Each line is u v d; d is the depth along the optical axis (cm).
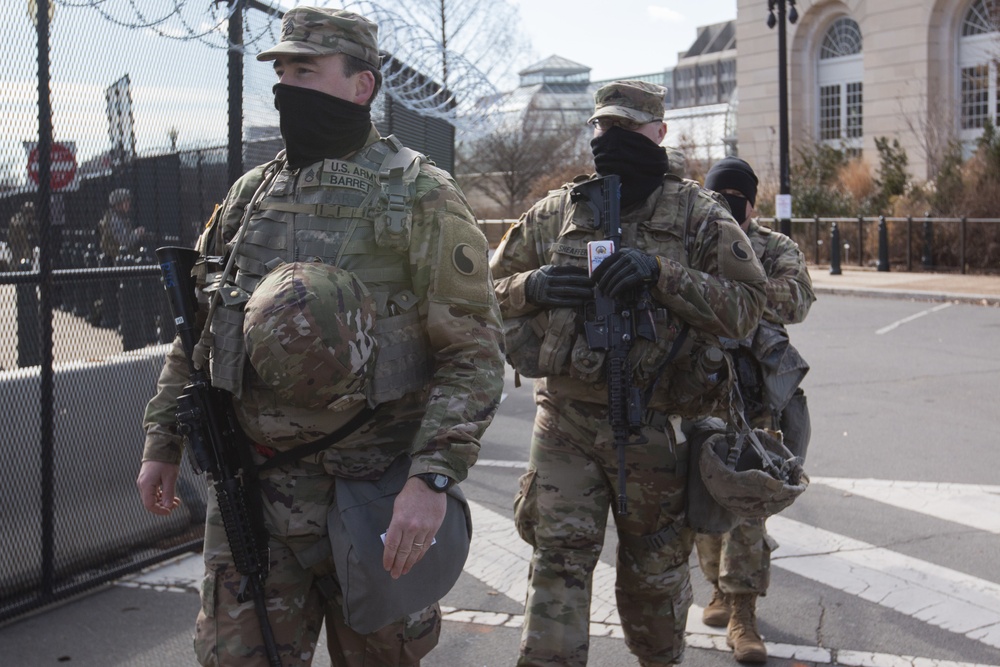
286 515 236
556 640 307
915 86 3381
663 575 323
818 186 2486
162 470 258
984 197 2039
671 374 318
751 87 3862
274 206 242
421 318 239
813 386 935
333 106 239
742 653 376
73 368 438
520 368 328
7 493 410
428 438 222
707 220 324
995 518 548
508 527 541
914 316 1455
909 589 447
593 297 315
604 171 329
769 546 379
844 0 3594
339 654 255
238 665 234
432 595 232
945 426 770
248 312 222
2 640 391
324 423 230
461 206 242
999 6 3025
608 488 325
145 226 471
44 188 418
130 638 395
